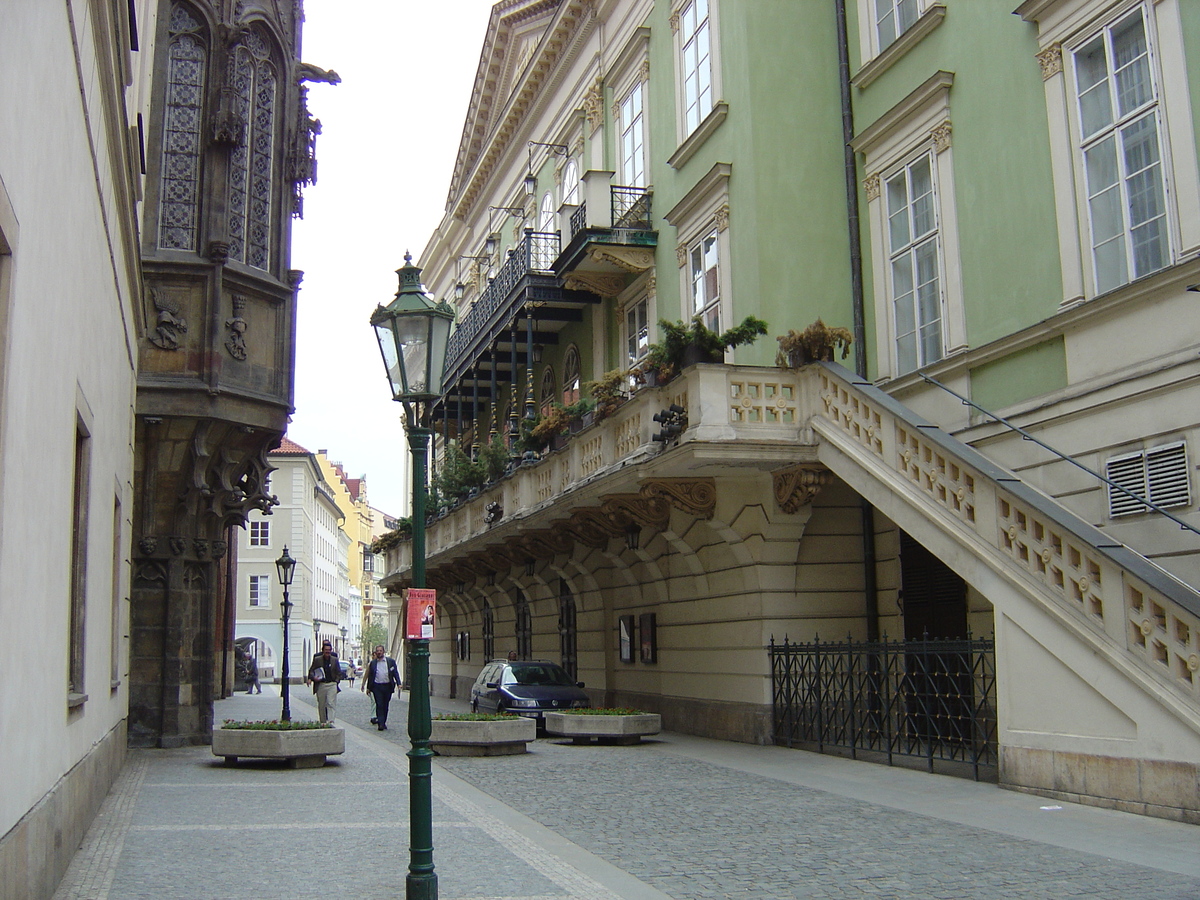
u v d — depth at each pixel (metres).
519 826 10.30
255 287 19.03
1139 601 10.23
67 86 6.84
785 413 15.59
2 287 5.26
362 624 127.12
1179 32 11.62
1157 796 9.77
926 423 13.52
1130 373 11.98
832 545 17.39
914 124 16.14
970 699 13.88
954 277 15.15
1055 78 13.38
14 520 5.58
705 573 18.98
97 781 10.78
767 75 18.08
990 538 12.11
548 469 21.81
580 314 26.72
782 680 16.92
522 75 30.83
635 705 22.38
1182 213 11.52
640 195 22.95
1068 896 7.11
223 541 19.64
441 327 8.39
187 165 18.50
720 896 7.33
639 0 23.69
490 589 33.31
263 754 15.46
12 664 5.60
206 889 7.53
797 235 17.69
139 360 17.81
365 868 8.30
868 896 7.25
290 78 20.23
